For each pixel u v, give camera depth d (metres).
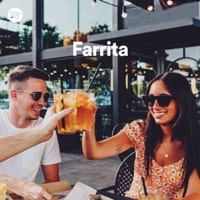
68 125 1.28
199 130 1.67
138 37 5.60
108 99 7.20
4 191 1.00
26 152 1.87
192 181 1.65
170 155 1.70
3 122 1.93
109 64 7.14
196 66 6.22
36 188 1.24
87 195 1.25
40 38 7.70
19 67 1.87
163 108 1.65
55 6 7.60
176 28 4.90
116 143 1.88
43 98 1.83
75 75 7.77
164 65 6.56
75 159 6.10
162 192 1.69
